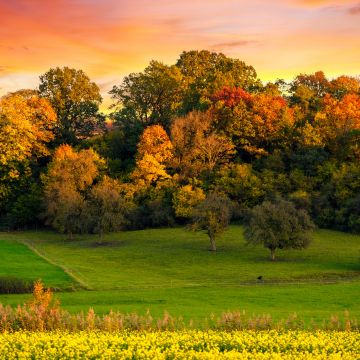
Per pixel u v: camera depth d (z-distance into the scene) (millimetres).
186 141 126875
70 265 83875
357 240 102125
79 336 31203
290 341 30875
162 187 122312
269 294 60250
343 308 51500
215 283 71438
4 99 130250
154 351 27359
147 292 62781
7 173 126938
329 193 113875
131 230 119750
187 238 107188
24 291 64312
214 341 30578
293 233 87312
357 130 122750
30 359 26281
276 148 130875
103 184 117062
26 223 128625
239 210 115625
